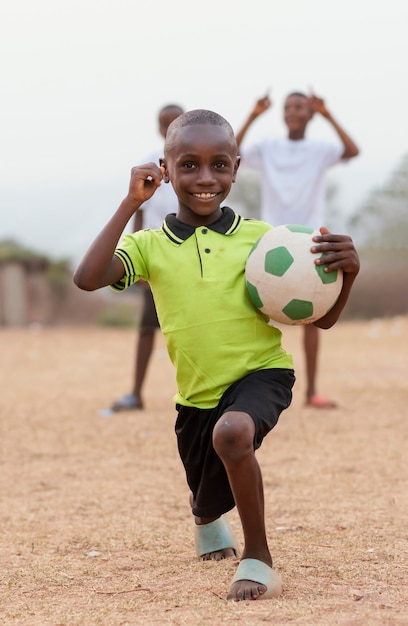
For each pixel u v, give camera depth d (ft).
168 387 34.35
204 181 12.16
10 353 48.34
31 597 12.48
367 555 13.80
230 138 12.40
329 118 27.35
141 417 27.73
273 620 10.71
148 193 11.97
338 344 48.19
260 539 11.76
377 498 17.75
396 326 55.01
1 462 22.52
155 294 12.57
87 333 60.75
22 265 68.13
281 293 12.03
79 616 11.37
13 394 33.73
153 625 10.77
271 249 12.19
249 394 11.81
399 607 11.29
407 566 13.20
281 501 17.83
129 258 12.33
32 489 19.71
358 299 62.75
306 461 21.38
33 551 14.98
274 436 24.29
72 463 22.21
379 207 60.75
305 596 11.76
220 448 11.27
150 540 15.37
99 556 14.53
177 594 12.10
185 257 12.30
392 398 30.27
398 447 22.50
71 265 69.97
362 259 61.93
